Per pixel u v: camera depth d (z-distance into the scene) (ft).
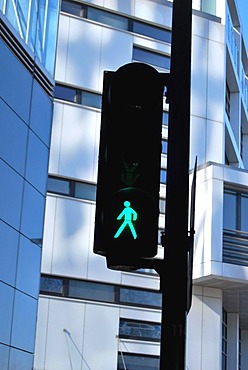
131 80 15.34
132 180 15.08
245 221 99.81
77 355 93.50
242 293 102.53
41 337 92.12
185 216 14.98
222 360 108.47
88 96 104.73
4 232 64.59
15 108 67.51
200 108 113.60
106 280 97.81
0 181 64.08
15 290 66.33
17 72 68.18
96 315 96.22
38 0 73.87
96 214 14.94
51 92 76.02
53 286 94.94
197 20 118.21
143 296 100.01
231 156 132.87
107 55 107.65
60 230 97.04
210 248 95.61
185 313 14.47
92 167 101.71
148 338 98.53
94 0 108.99
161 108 15.53
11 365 64.95
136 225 14.71
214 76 116.47
